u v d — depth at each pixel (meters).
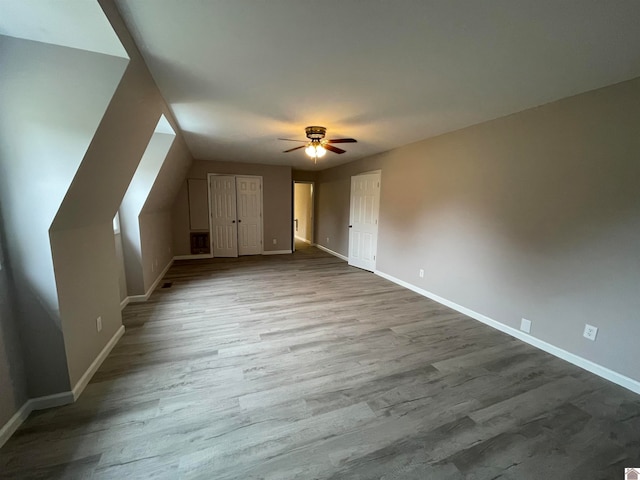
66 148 1.60
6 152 1.53
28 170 1.57
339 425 1.67
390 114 2.92
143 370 2.17
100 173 1.97
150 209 4.09
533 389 2.04
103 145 1.83
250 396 1.91
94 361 2.14
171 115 3.01
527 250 2.72
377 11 1.37
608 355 2.17
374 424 1.69
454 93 2.37
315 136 3.43
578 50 1.69
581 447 1.56
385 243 4.96
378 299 3.90
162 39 1.63
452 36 1.57
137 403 1.81
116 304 2.62
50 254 1.65
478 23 1.45
